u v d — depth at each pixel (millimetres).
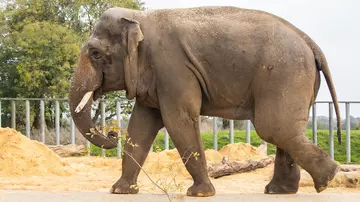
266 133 7504
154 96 7754
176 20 7715
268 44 7492
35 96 26828
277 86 7422
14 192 8344
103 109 19812
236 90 7609
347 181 11617
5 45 27438
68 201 7465
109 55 7863
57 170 14188
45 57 26312
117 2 27531
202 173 7727
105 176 14133
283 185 8117
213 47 7543
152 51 7641
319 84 7852
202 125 25766
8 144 14195
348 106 19234
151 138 8242
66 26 27406
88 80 7961
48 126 27406
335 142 21953
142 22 7793
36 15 28297
